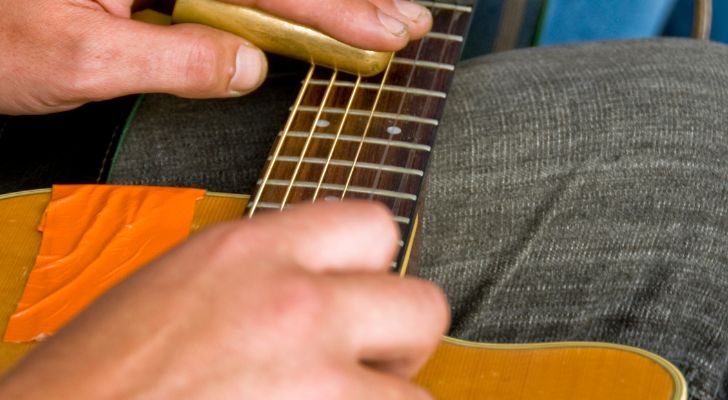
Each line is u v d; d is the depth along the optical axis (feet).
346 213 1.19
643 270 2.80
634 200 2.89
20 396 1.00
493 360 2.24
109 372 1.02
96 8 2.96
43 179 3.15
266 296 1.08
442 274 2.91
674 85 3.11
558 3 5.04
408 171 2.60
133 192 2.77
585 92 3.14
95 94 2.97
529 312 2.80
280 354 1.05
